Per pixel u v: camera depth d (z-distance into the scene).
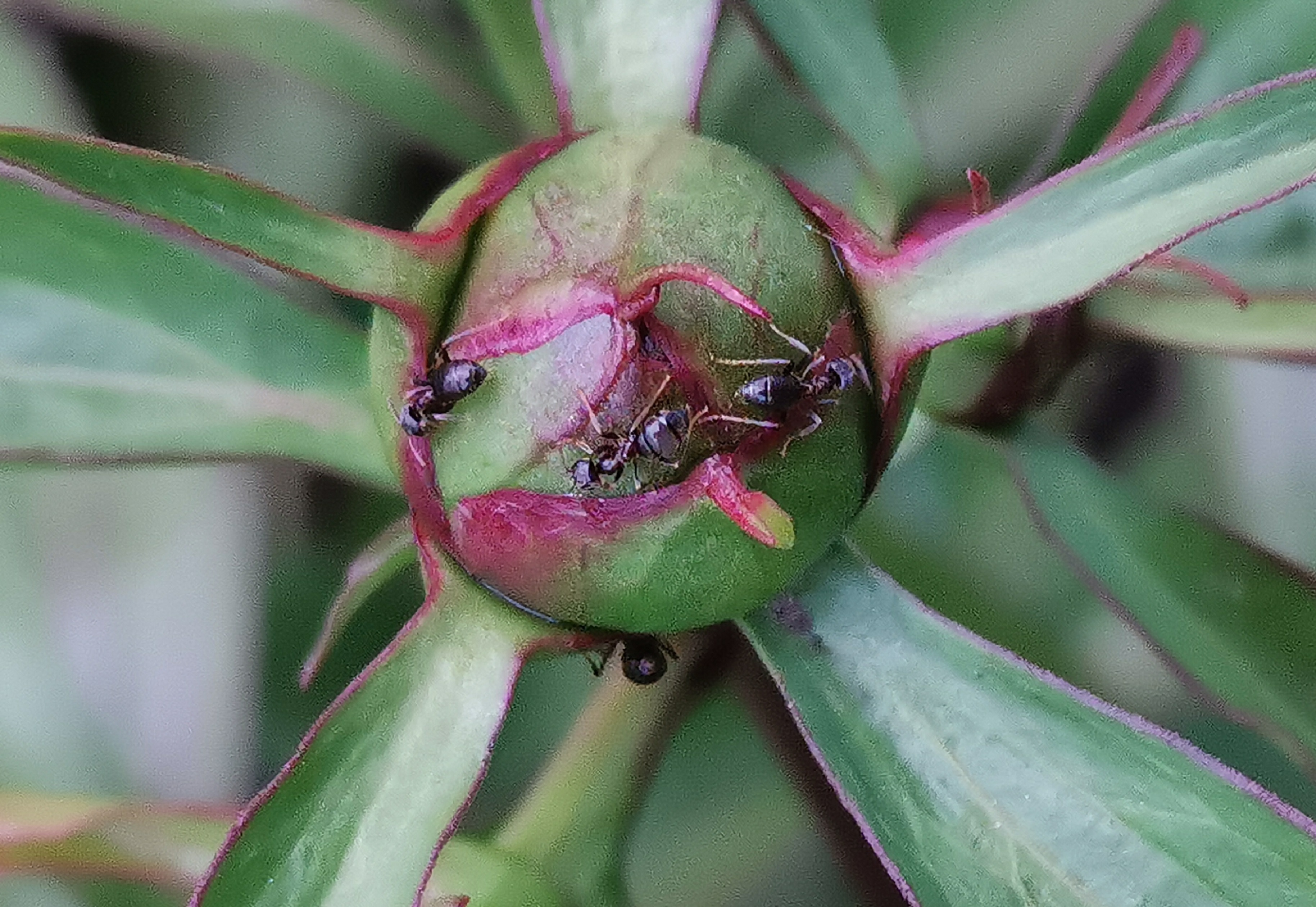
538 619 0.18
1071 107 0.20
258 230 0.18
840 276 0.18
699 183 0.18
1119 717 0.18
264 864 0.18
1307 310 0.20
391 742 0.18
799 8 0.20
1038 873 0.18
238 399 0.20
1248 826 0.18
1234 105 0.17
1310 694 0.20
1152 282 0.20
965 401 0.20
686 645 0.20
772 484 0.18
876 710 0.18
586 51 0.18
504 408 0.18
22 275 0.19
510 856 0.19
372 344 0.18
